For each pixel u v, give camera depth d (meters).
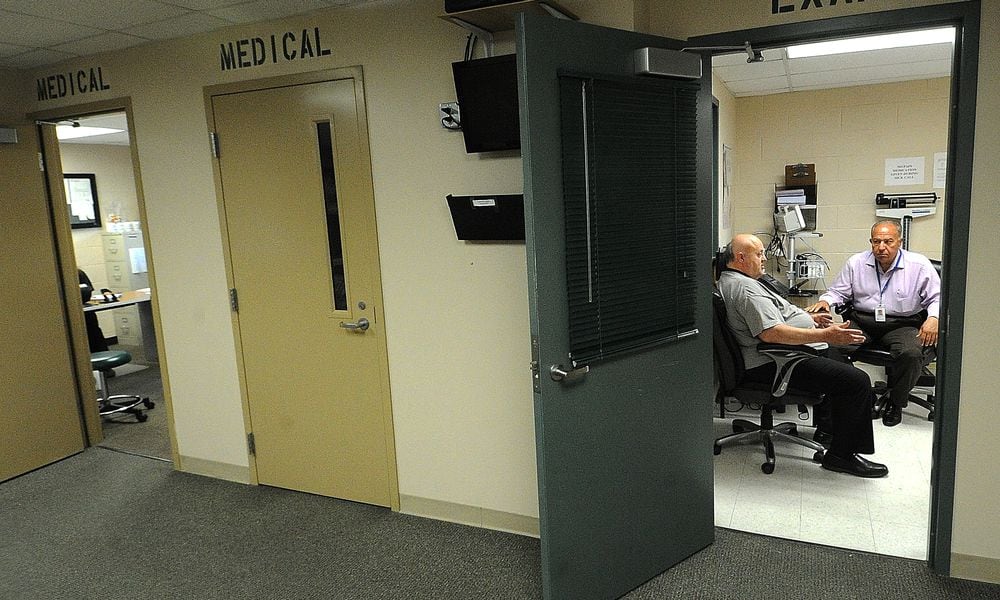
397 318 2.84
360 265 2.87
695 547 2.52
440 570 2.50
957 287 2.15
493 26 2.35
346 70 2.73
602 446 2.17
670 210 2.27
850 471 3.16
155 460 3.76
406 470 2.96
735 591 2.28
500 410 2.70
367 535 2.79
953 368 2.19
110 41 3.09
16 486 3.45
